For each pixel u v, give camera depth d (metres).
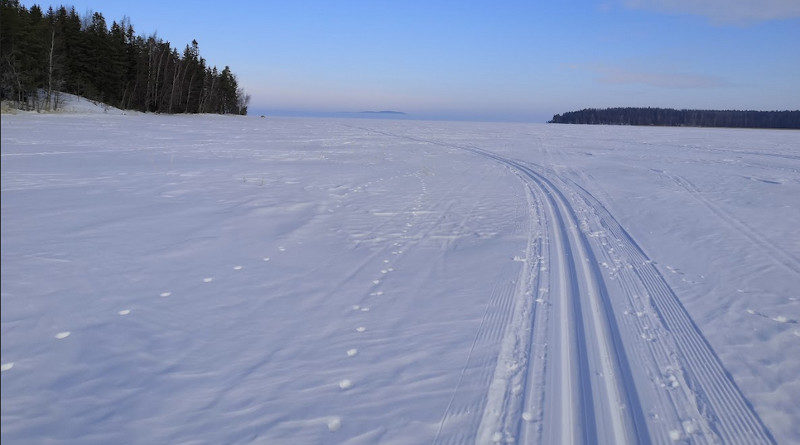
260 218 8.76
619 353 4.09
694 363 4.00
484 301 5.21
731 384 3.70
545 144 34.81
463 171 17.84
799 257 7.39
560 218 9.84
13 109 38.44
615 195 13.19
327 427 2.98
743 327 4.77
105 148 19.19
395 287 5.62
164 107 66.88
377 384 3.50
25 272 5.29
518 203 11.46
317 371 3.67
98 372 3.47
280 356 3.88
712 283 6.10
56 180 11.42
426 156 23.33
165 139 25.50
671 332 4.58
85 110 46.53
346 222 8.84
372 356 3.93
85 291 4.90
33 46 41.09
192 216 8.55
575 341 4.27
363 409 3.18
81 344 3.83
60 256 5.91
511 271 6.30
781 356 4.18
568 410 3.23
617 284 5.89
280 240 7.41
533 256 7.04
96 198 9.59
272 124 57.78
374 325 4.55
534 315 4.84
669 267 6.74
